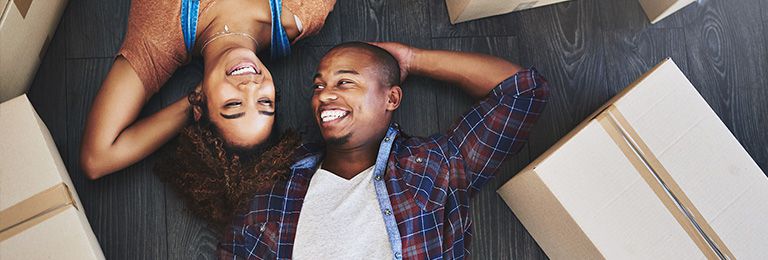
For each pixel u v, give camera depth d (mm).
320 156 1729
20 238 1462
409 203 1654
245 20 1687
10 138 1499
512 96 1715
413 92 1861
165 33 1658
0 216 1469
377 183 1662
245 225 1667
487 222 1845
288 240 1643
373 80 1701
